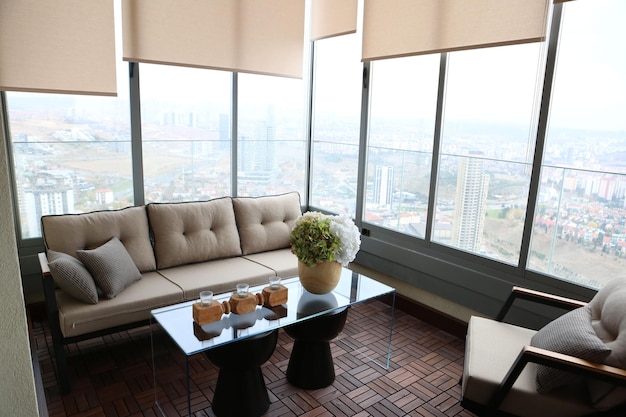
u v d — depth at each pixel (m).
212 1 3.07
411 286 3.25
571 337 1.65
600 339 1.64
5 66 2.48
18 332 0.83
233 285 2.75
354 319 3.20
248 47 3.29
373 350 2.75
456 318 2.97
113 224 2.73
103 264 2.39
